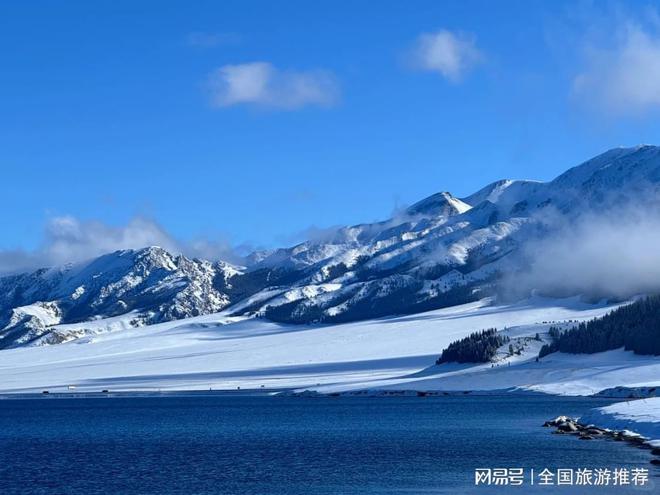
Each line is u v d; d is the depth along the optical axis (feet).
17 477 342.85
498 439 444.14
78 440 520.01
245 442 476.95
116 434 564.71
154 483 320.91
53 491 307.99
